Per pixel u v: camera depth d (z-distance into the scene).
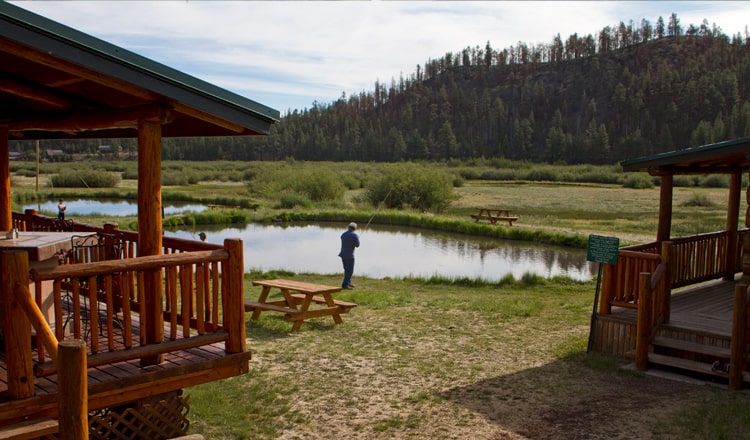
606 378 7.92
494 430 6.29
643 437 5.93
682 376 7.91
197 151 167.00
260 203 47.50
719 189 63.25
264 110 5.43
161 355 5.07
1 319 5.08
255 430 6.38
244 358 5.42
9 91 5.29
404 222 35.12
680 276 10.39
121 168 100.88
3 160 7.58
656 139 156.25
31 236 5.70
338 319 11.33
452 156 165.00
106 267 4.59
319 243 26.98
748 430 5.97
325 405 7.11
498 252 24.67
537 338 10.21
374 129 189.88
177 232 30.98
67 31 4.16
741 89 168.00
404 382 7.91
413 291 15.36
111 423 5.39
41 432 3.99
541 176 95.69
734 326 7.26
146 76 4.68
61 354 3.26
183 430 5.76
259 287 15.64
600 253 9.12
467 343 9.91
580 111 188.88
